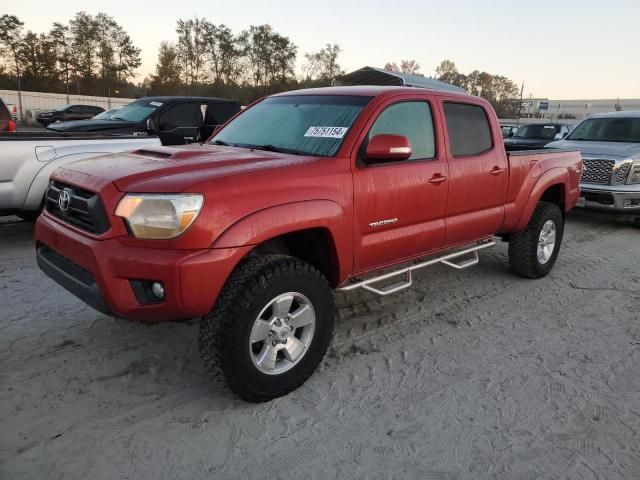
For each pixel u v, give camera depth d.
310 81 72.75
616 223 9.59
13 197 6.31
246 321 3.01
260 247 3.48
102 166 3.37
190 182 2.94
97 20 71.62
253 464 2.76
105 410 3.16
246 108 4.79
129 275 2.88
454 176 4.40
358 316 4.72
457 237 4.63
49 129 10.82
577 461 2.86
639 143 9.40
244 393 3.14
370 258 3.83
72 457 2.74
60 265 3.40
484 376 3.74
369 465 2.79
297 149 3.82
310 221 3.28
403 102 4.10
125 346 3.95
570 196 6.09
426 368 3.82
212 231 2.89
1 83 70.56
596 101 73.38
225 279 2.95
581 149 9.27
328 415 3.20
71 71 72.38
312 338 3.40
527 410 3.33
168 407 3.22
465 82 102.88
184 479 2.63
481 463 2.83
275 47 70.12
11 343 3.93
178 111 11.30
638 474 2.78
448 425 3.15
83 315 4.46
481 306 5.07
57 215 3.52
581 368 3.90
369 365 3.84
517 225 5.36
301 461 2.80
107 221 2.99
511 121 57.41
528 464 2.83
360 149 3.69
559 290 5.60
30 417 3.06
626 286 5.80
